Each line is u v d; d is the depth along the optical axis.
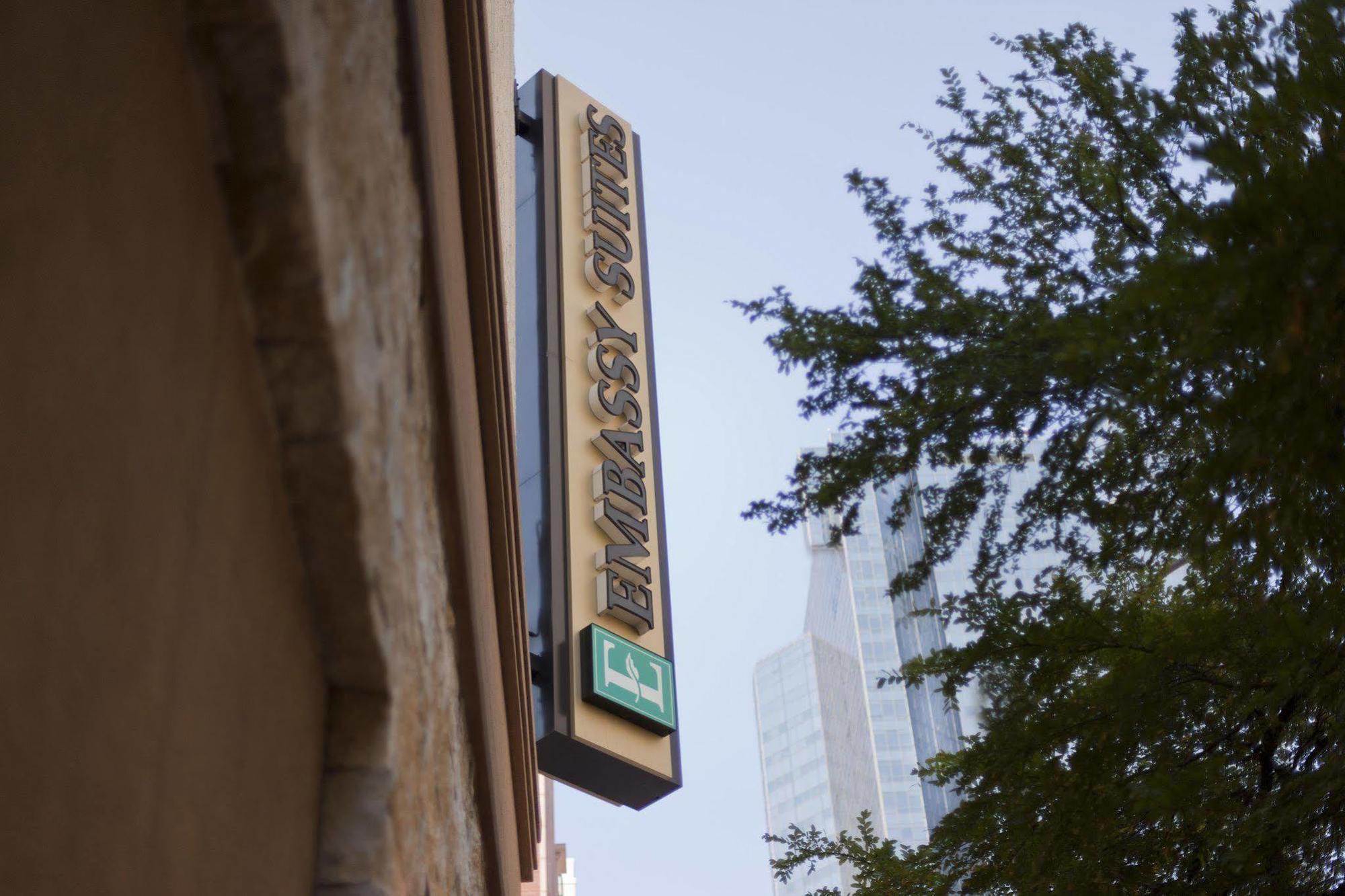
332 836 2.95
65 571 1.58
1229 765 8.76
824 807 156.50
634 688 14.27
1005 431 9.02
